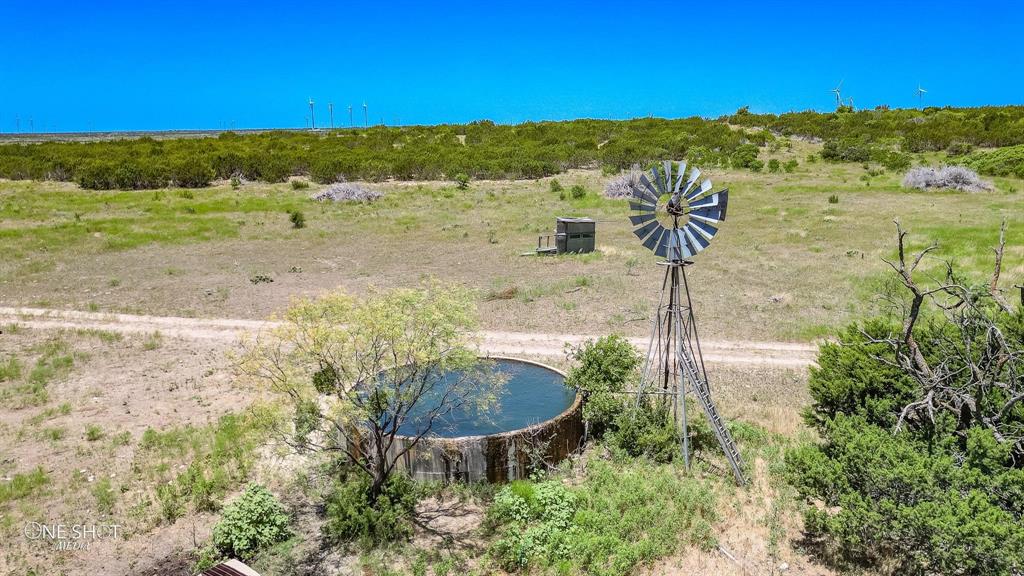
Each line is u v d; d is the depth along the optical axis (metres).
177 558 9.45
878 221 34.78
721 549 9.51
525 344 17.95
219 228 35.56
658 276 25.08
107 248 30.80
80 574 9.09
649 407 12.54
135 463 11.81
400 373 10.63
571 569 9.00
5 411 13.94
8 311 21.12
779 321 19.55
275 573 9.06
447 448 10.87
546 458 11.43
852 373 11.46
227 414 13.79
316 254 30.09
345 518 9.77
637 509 10.28
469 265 27.56
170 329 19.48
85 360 16.95
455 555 9.41
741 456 11.77
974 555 7.41
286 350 12.66
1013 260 24.78
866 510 8.22
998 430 9.30
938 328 11.65
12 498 10.73
